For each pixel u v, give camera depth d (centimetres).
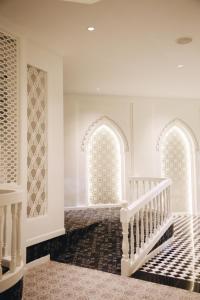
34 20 431
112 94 882
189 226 788
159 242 567
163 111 939
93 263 480
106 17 422
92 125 876
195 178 959
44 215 512
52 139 538
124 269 437
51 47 527
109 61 601
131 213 452
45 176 523
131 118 909
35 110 510
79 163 857
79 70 655
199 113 956
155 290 388
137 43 515
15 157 449
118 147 914
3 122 430
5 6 392
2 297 312
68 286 398
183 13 412
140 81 748
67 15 416
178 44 521
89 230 608
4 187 421
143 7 395
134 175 900
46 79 531
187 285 404
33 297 367
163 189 598
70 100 860
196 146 960
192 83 773
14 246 338
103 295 373
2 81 431
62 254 524
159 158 927
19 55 458
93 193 886
